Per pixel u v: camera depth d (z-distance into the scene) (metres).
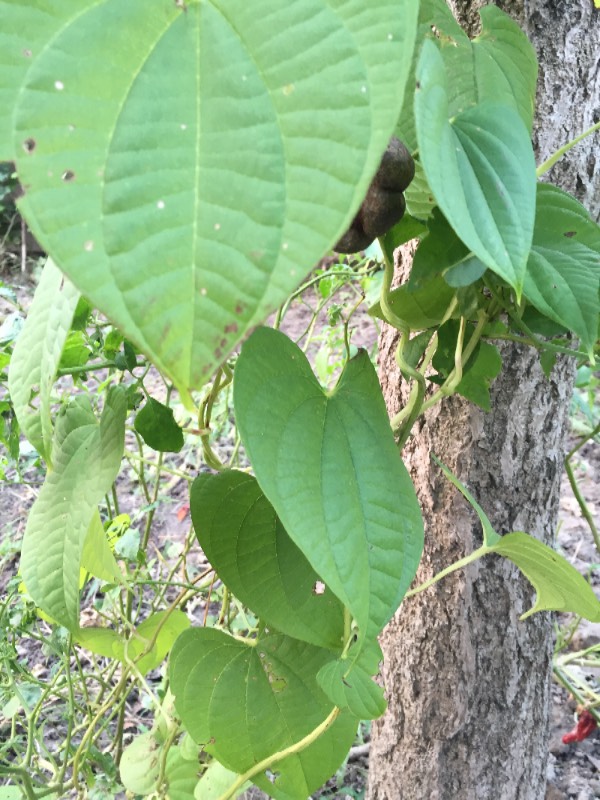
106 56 0.28
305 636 0.55
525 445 0.72
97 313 0.76
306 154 0.27
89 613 1.24
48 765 0.98
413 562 0.45
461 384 0.62
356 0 0.28
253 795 0.83
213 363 0.27
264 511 0.55
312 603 0.54
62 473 0.57
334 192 0.27
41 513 0.57
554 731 1.24
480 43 0.48
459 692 0.79
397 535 0.45
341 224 0.27
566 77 0.63
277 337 0.46
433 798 0.84
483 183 0.37
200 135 0.28
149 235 0.27
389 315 0.55
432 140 0.34
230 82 0.28
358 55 0.28
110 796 0.85
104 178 0.27
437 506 0.74
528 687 0.81
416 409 0.57
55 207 0.27
